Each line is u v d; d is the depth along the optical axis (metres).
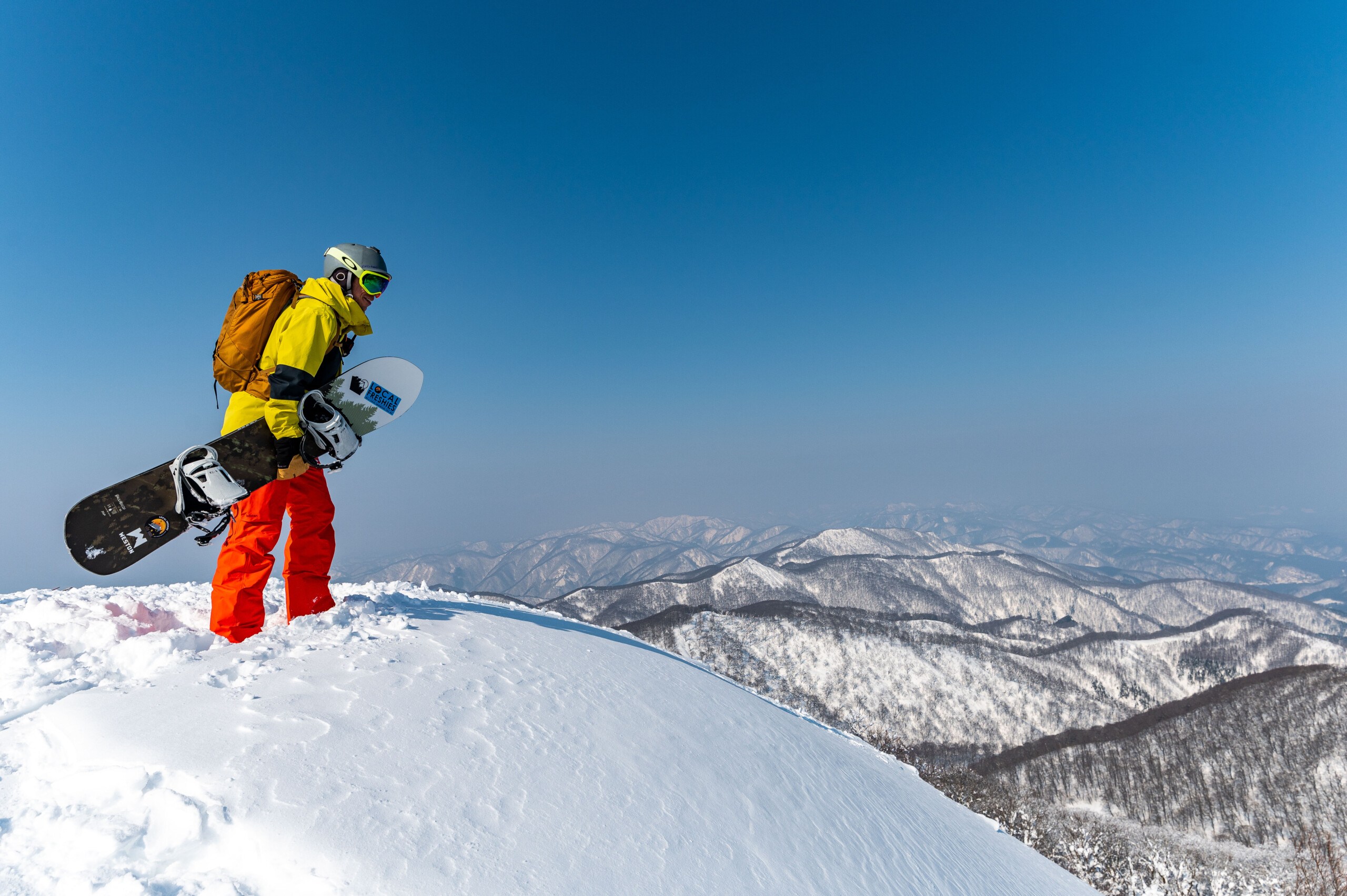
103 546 3.92
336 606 5.00
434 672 4.03
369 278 4.47
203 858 2.08
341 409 4.55
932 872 5.19
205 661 3.49
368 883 2.11
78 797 2.24
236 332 4.07
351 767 2.71
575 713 4.29
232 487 3.94
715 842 3.51
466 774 3.00
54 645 3.70
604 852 2.88
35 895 1.83
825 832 4.62
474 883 2.30
